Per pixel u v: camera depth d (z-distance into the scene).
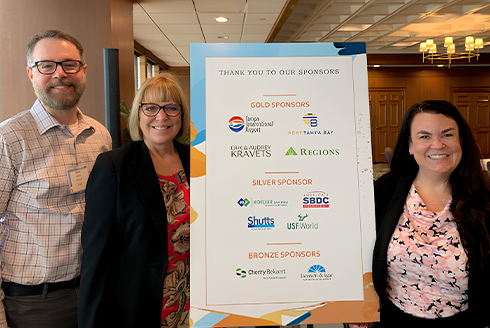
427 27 7.54
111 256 1.26
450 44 7.01
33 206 1.45
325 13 6.24
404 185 1.35
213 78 1.27
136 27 6.42
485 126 11.30
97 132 1.73
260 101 1.27
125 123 3.03
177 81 1.47
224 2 5.20
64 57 1.49
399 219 1.30
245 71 1.28
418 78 11.10
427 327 1.22
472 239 1.16
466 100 11.20
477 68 11.03
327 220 1.26
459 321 1.21
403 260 1.24
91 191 1.27
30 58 1.50
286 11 5.52
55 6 3.53
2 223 1.45
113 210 1.26
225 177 1.25
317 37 8.22
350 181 1.28
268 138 1.27
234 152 1.26
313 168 1.27
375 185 1.49
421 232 1.25
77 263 1.53
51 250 1.47
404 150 1.38
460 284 1.18
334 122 1.28
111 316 1.25
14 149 1.41
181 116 1.49
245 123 1.26
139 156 1.37
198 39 7.43
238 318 1.23
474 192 1.23
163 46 8.04
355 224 1.27
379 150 11.22
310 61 1.29
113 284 1.26
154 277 1.28
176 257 1.40
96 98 3.80
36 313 1.47
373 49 9.58
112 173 1.27
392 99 11.13
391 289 1.30
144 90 1.41
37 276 1.45
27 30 3.40
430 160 1.23
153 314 1.29
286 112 1.27
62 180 1.50
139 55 8.37
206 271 1.23
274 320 1.24
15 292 1.45
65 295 1.51
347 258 1.26
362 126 1.29
